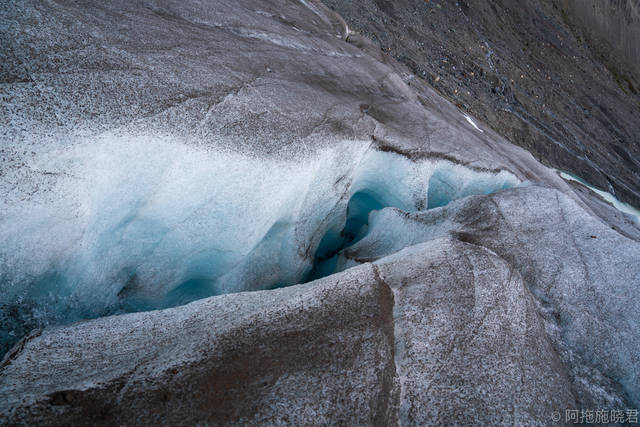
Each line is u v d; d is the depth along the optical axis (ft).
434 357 8.02
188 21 14.42
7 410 5.29
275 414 6.31
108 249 10.02
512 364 8.59
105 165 8.67
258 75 13.66
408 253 11.09
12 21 8.34
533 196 17.11
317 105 14.80
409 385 7.49
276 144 11.91
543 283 12.71
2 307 8.08
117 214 9.66
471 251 11.13
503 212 15.67
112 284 10.34
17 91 7.54
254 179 11.47
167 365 6.44
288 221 14.53
